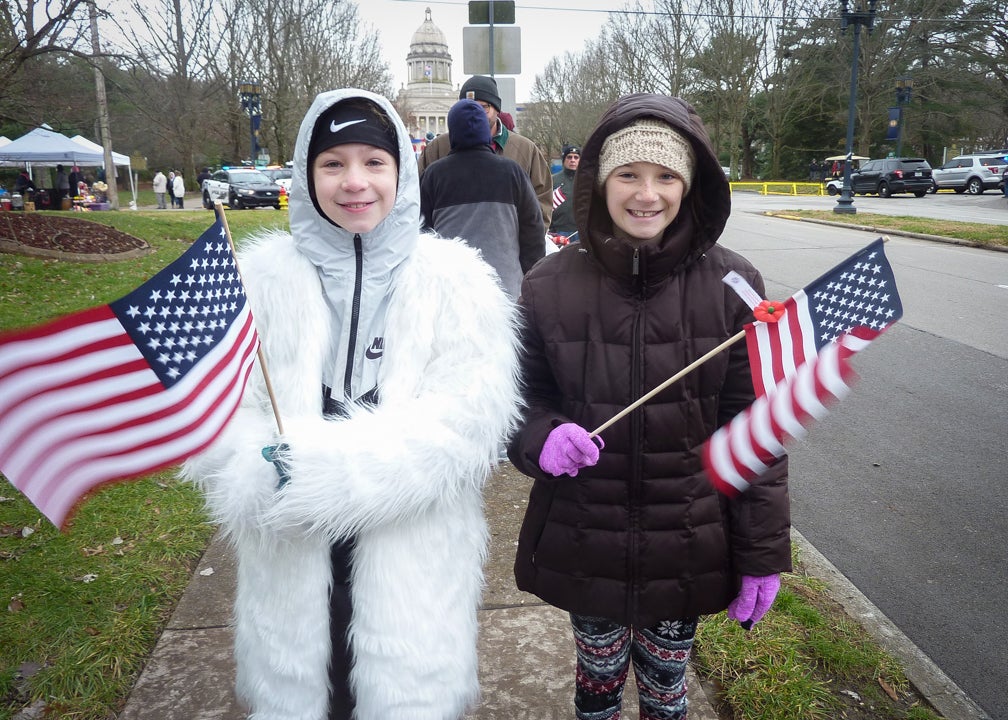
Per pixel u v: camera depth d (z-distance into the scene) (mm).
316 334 1739
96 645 2627
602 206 1904
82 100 12688
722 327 1836
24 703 2404
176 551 3240
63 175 25188
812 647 2775
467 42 9352
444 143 5012
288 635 1671
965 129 46656
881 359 6762
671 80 47750
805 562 3451
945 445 4934
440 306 1740
